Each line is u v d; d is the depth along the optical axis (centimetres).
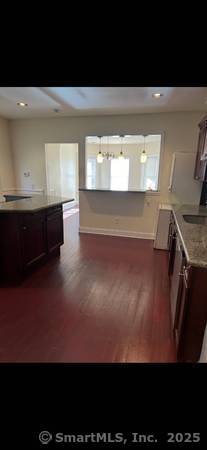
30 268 305
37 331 207
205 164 301
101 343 194
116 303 250
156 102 355
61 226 375
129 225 482
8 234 272
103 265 343
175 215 283
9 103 370
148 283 292
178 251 215
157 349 188
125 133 450
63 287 281
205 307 153
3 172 517
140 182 866
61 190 692
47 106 387
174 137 427
